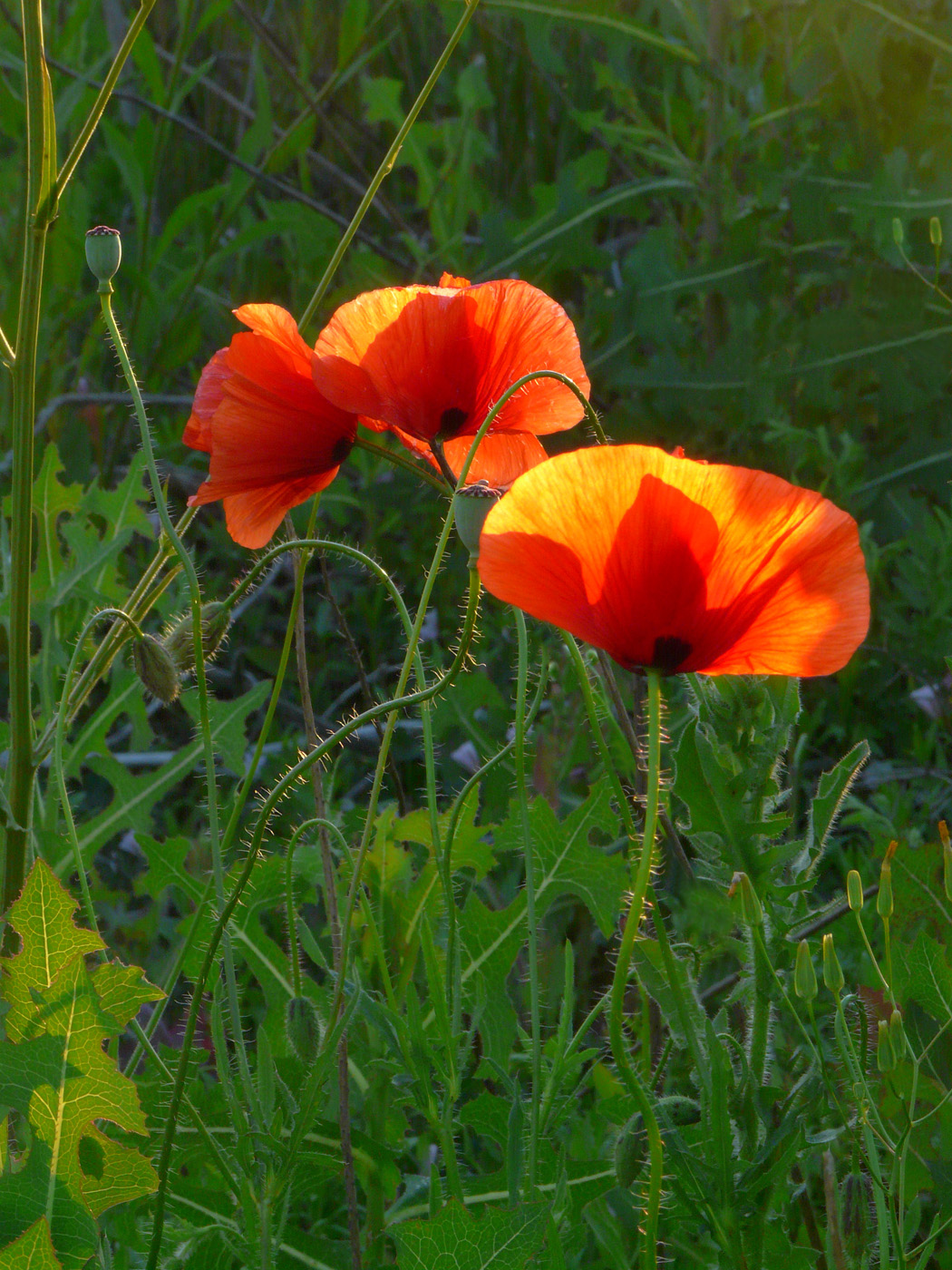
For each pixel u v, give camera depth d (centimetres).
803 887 131
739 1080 132
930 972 133
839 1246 132
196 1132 136
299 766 130
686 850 144
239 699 151
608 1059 144
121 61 134
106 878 175
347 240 139
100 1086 127
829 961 128
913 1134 134
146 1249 135
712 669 124
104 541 153
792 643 123
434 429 133
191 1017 130
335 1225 142
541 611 123
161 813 184
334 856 143
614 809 142
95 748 151
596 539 122
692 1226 133
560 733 154
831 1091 129
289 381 133
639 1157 128
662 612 123
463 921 138
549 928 150
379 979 139
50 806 150
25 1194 127
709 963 146
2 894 137
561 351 133
